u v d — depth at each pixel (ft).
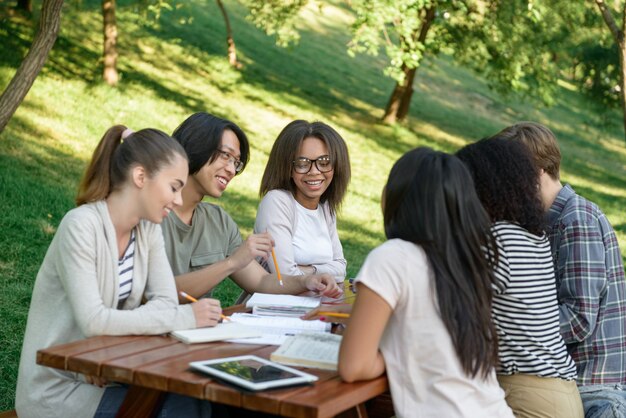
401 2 39.27
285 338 9.12
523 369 8.82
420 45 40.75
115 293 9.02
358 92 62.28
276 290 11.76
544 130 10.93
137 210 9.06
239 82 53.42
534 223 8.85
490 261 8.16
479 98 76.23
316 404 6.94
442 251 7.82
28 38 45.11
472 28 52.13
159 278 9.61
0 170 26.99
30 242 21.47
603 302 10.60
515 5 51.16
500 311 8.73
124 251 9.32
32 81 21.65
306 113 51.62
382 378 7.86
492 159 8.94
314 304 10.60
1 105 21.44
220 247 11.68
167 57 53.01
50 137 32.65
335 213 13.89
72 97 38.63
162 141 9.00
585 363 10.59
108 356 7.93
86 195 9.02
